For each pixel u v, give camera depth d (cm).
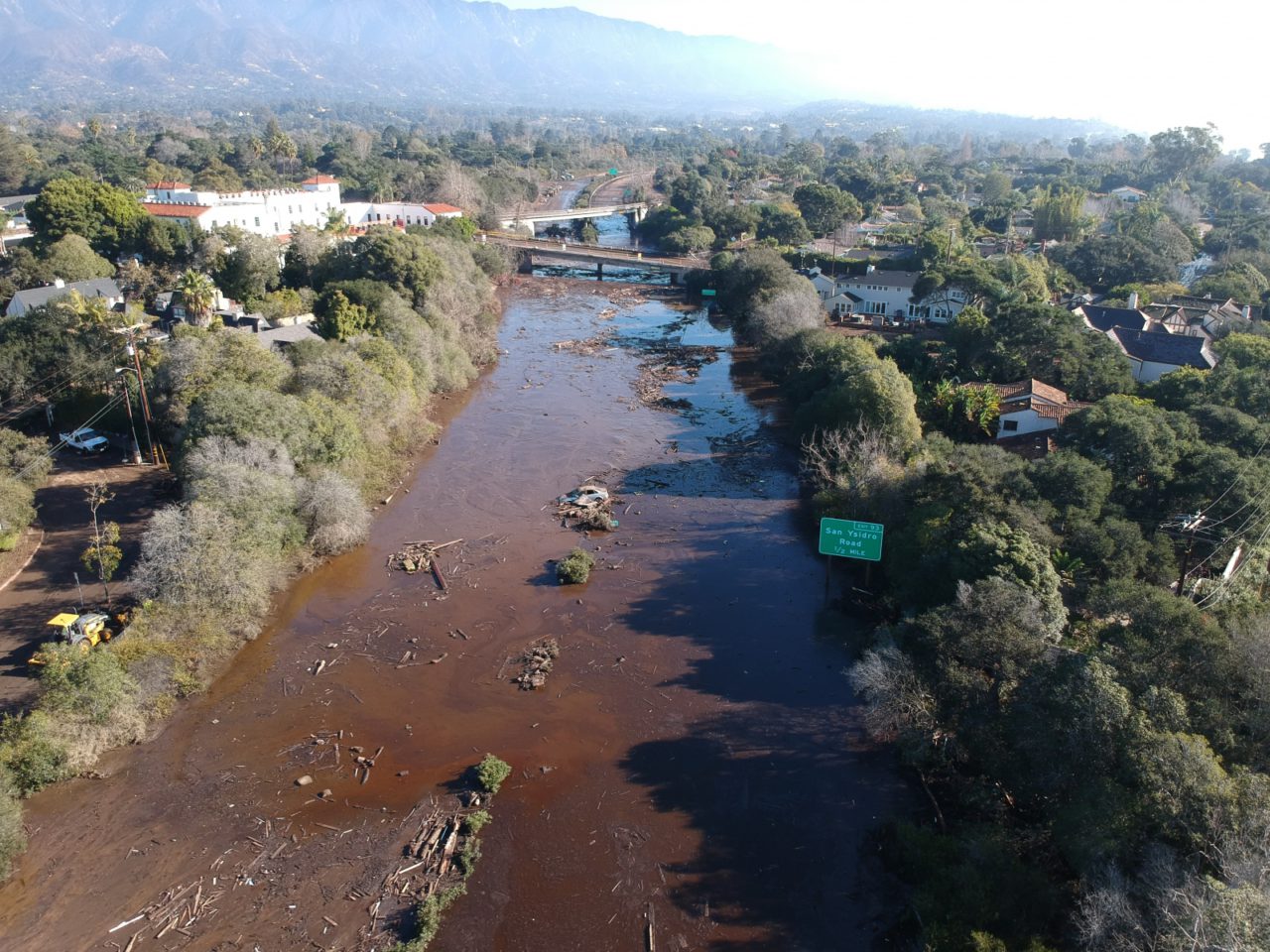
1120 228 15250
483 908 3122
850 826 3519
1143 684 3198
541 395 9288
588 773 3819
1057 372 7538
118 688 3900
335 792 3669
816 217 18338
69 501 5969
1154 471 5044
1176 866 2530
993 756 3362
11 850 3186
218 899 3134
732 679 4500
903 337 9325
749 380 9956
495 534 6053
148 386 6706
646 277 17012
